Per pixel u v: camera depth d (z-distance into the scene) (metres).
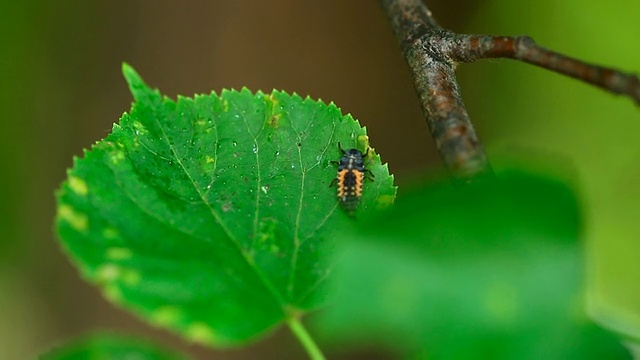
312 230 0.25
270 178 0.26
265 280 0.25
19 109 0.61
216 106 0.26
